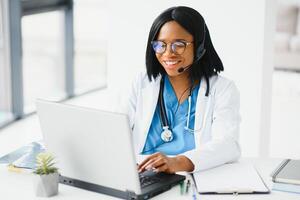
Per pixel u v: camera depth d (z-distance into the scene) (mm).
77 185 1726
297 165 1835
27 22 5012
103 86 6055
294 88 6008
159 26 2004
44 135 1750
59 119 1666
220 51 3285
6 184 1758
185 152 1968
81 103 5328
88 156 1645
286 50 6852
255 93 3273
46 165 1654
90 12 5617
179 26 1976
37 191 1646
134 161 1545
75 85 5809
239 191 1655
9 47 4539
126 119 1504
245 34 3219
